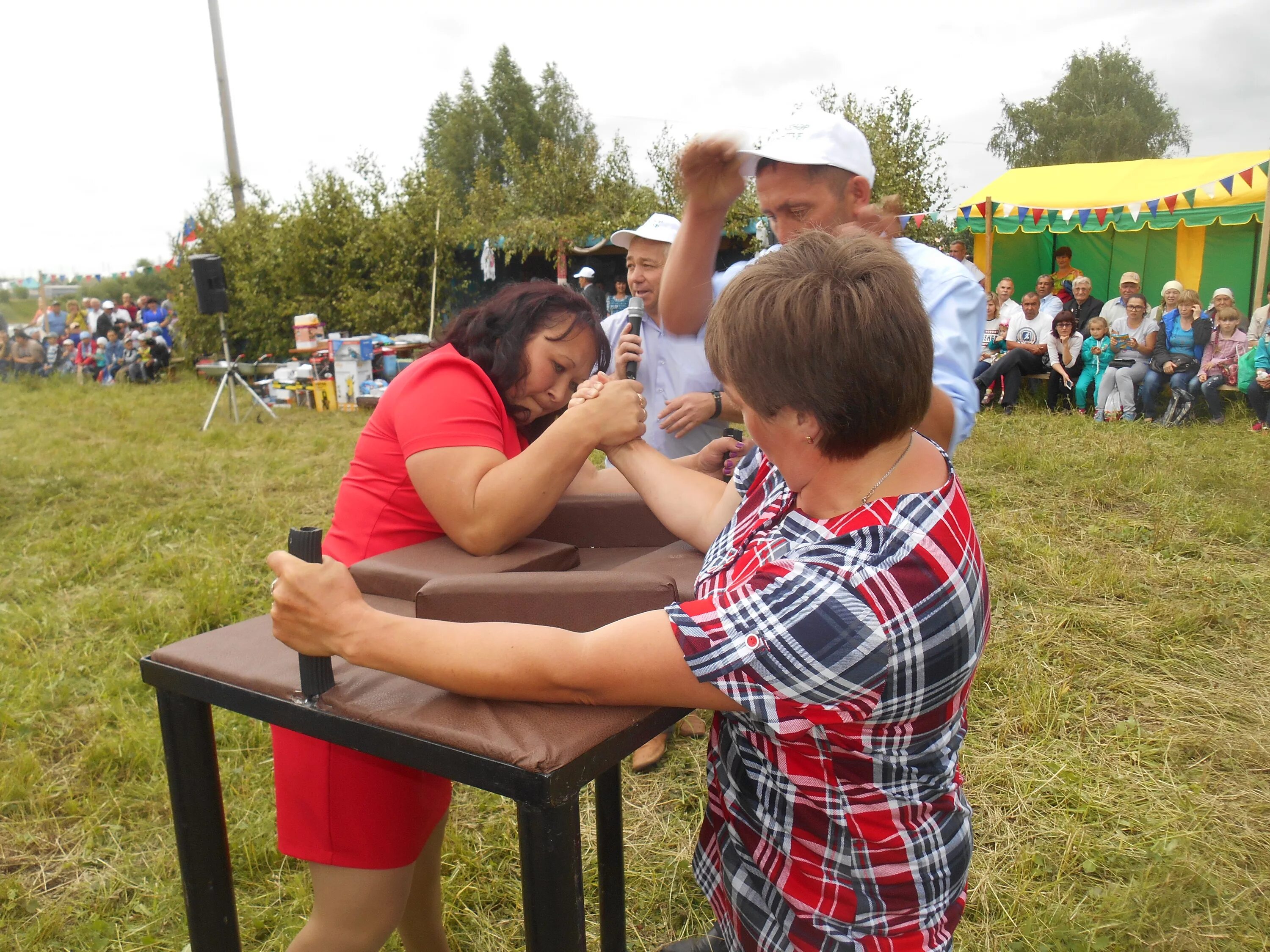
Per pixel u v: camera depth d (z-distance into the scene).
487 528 1.25
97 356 13.86
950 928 0.98
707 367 2.83
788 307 0.80
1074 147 32.72
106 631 3.74
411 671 0.89
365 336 10.95
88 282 24.11
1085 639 3.48
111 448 7.74
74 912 2.14
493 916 2.13
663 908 2.14
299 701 0.98
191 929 1.24
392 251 13.20
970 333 1.70
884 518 0.83
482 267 13.38
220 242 13.41
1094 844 2.27
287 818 1.32
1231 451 6.54
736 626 0.82
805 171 1.70
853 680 0.81
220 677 1.05
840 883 0.94
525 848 0.85
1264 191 8.52
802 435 0.86
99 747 2.75
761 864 1.00
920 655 0.82
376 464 1.40
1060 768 2.58
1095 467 6.07
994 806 2.44
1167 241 10.04
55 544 4.90
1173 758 2.67
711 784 1.14
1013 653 3.34
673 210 13.12
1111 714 2.93
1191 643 3.44
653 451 1.38
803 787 0.92
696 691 0.84
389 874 1.32
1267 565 4.24
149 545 4.97
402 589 1.20
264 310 13.16
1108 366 8.13
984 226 10.38
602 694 0.86
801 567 0.83
